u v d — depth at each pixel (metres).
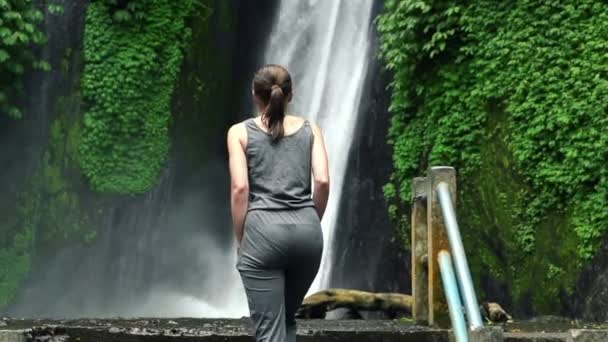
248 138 6.66
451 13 16.81
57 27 18.94
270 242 6.40
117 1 19.27
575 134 15.39
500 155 16.39
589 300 14.51
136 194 18.98
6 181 18.53
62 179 18.80
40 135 18.80
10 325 8.62
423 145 17.47
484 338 6.83
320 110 20.73
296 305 6.66
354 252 19.05
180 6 19.58
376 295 13.98
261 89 6.72
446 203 7.98
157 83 19.25
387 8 18.09
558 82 15.72
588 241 14.93
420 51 17.36
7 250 18.38
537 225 15.83
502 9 16.62
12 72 18.33
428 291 8.88
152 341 8.19
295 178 6.61
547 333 8.70
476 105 16.83
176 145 19.69
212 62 20.50
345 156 19.81
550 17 15.99
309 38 21.39
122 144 19.00
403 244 17.77
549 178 15.60
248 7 21.45
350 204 19.36
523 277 15.87
